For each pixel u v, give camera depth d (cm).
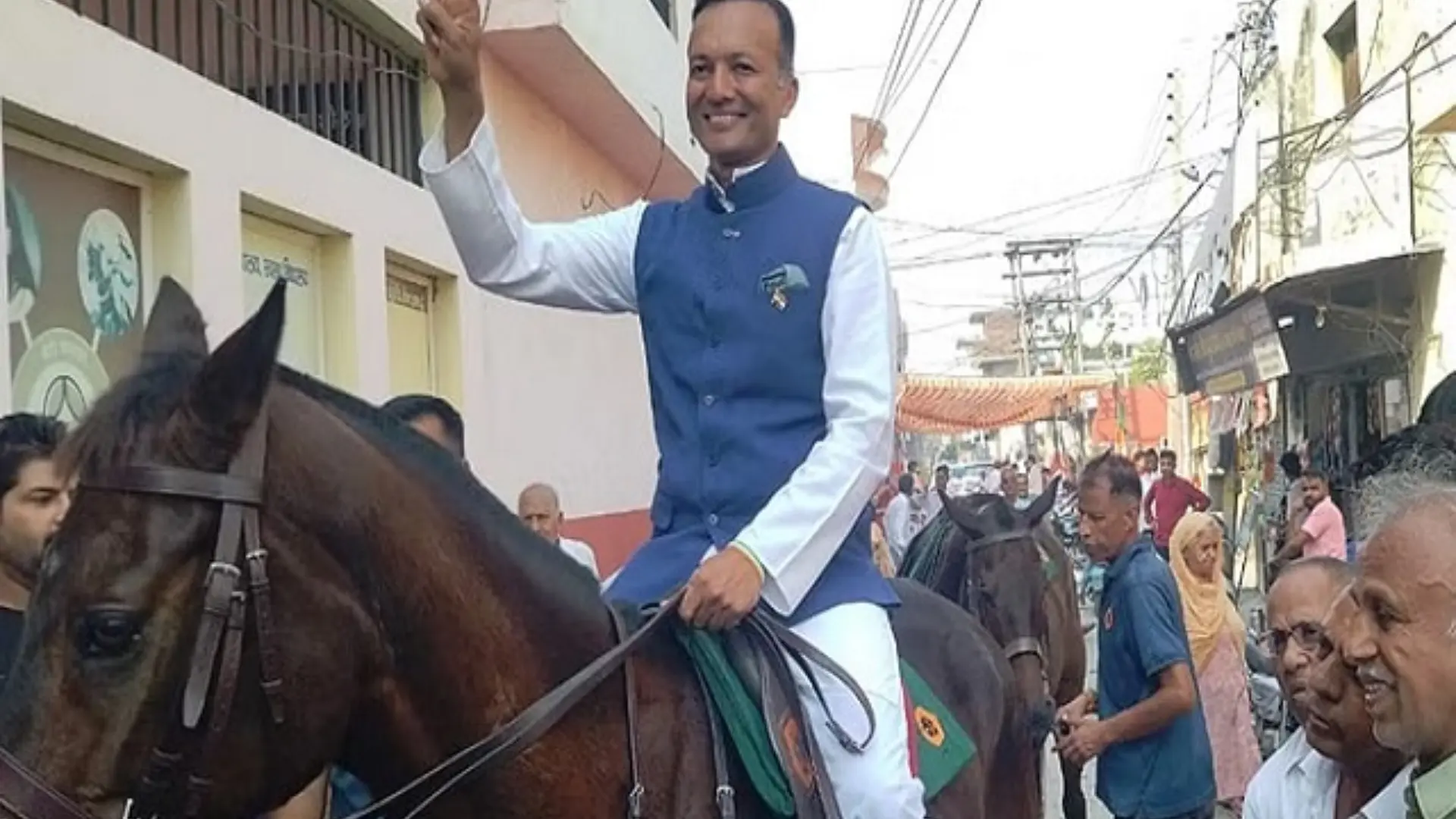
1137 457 2214
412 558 246
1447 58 1155
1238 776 655
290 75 656
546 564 271
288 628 228
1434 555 200
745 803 278
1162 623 526
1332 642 268
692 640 280
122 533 216
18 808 206
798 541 275
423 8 282
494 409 888
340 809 388
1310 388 1703
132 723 213
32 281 476
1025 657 629
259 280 624
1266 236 1645
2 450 322
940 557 700
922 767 349
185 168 534
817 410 296
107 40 489
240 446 225
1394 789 257
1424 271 1289
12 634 327
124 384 228
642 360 1326
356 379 676
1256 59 1827
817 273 291
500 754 252
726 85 296
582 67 971
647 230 311
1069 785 666
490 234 296
